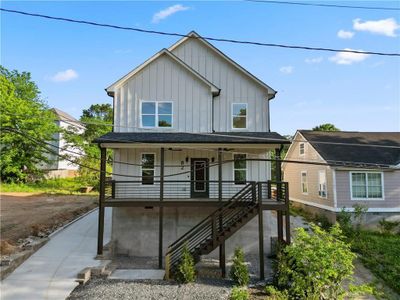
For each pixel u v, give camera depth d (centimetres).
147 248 1547
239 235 1552
